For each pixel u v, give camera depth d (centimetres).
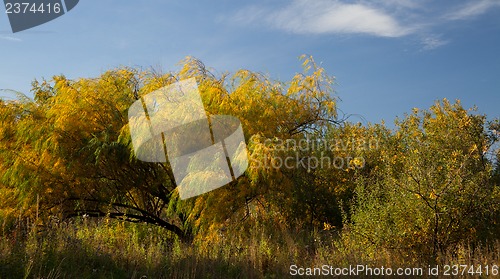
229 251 1005
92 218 1322
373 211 1009
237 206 1192
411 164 1016
